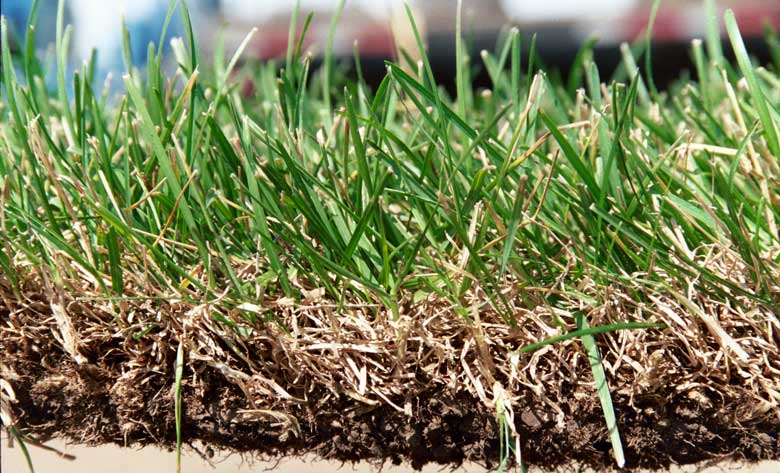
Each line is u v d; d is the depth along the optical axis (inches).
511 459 13.7
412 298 14.2
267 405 13.8
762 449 13.6
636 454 13.7
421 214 14.8
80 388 14.0
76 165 15.1
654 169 15.2
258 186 14.4
